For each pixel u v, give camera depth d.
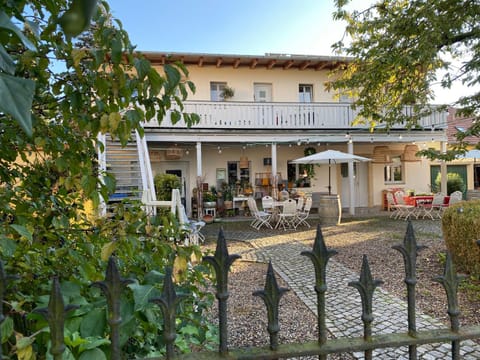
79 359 0.93
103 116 1.19
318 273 1.11
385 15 6.20
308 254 1.11
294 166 13.21
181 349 1.56
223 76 12.34
